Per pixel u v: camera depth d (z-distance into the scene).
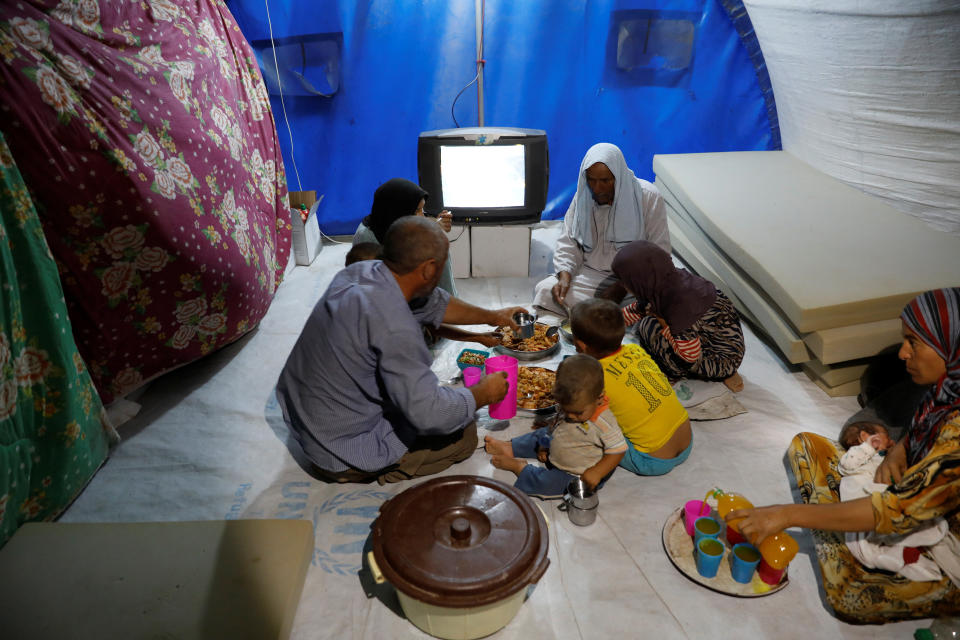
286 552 2.35
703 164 5.18
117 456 3.07
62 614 2.12
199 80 3.62
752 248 3.75
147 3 3.34
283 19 4.73
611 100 5.29
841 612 2.18
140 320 3.12
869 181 4.52
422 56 4.95
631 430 2.77
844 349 3.20
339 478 2.83
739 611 2.24
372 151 5.26
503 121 5.26
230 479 2.93
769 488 2.80
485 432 3.15
